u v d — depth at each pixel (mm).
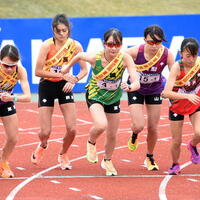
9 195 22422
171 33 54344
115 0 90500
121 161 29531
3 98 23828
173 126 25453
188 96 23750
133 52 26141
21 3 86000
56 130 39906
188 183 24422
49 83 26750
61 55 26453
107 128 25594
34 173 26609
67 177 25719
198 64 24281
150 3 90188
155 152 31859
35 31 54438
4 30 54500
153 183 24438
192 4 90938
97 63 24328
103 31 54531
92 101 25047
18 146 34000
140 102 27031
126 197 22062
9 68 23734
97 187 23734
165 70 53344
